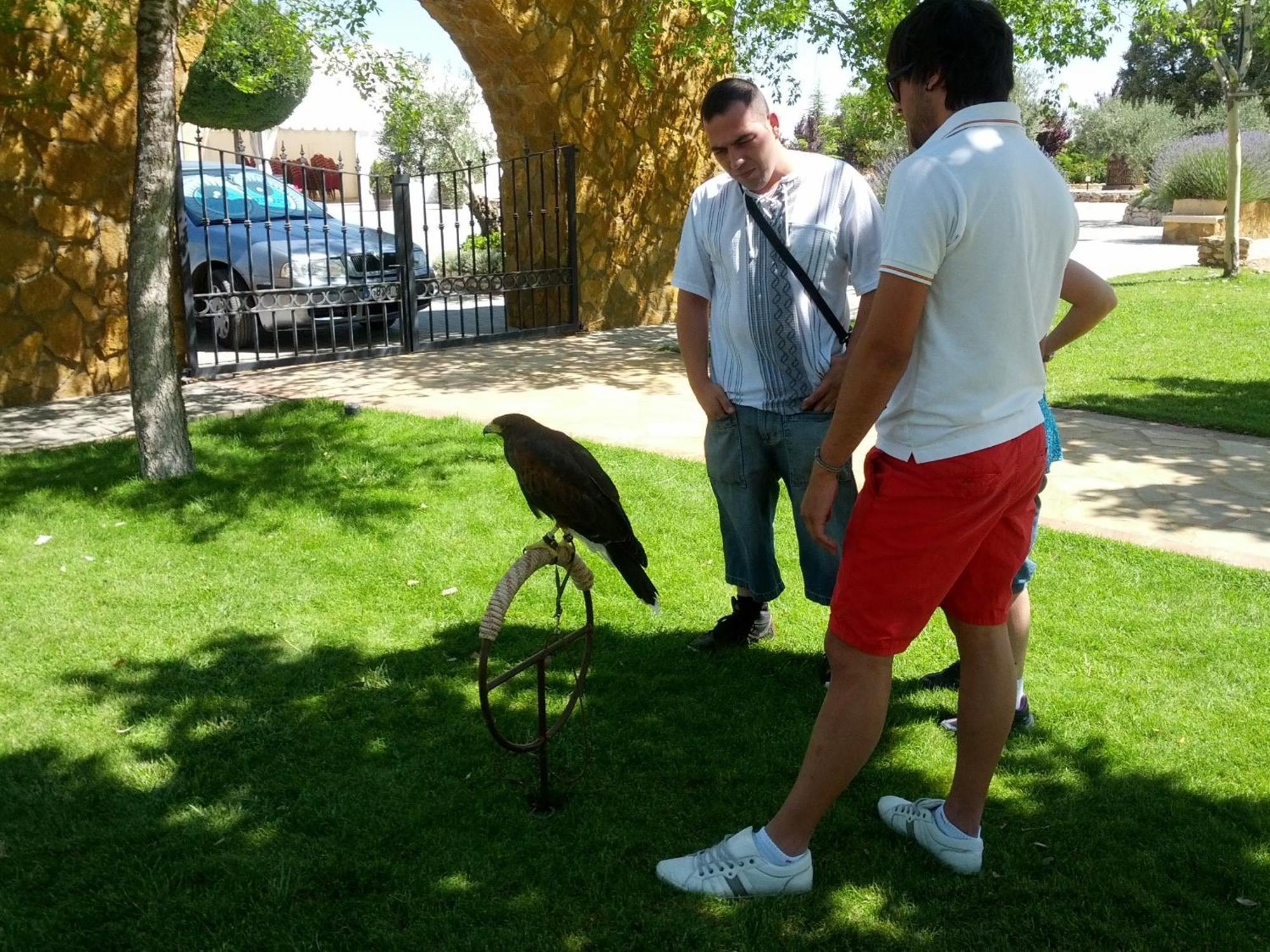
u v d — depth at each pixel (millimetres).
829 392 3461
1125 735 3381
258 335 9492
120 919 2611
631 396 8445
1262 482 6035
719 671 3883
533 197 11711
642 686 3768
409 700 3678
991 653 2625
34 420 7547
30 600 4449
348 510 5543
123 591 4566
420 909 2633
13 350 7996
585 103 11195
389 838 2914
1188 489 5902
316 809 3047
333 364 9836
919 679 3805
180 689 3744
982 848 2799
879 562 2432
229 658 3977
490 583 4676
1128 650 3941
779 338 3529
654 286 12656
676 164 12484
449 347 10742
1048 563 4766
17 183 7816
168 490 5809
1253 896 2646
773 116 3588
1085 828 2928
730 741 3410
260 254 10820
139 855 2840
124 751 3346
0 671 3846
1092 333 10875
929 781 3199
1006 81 2346
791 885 2648
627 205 12047
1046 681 3723
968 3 2318
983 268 2246
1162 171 25188
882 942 2520
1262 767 3189
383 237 12156
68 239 8164
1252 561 4781
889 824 2949
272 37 8297
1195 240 21422
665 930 2561
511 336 11219
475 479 6074
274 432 7020
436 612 4391
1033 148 2357
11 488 5863
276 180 12320
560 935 2551
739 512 3787
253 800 3096
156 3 5461
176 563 4883
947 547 2393
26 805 3057
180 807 3059
